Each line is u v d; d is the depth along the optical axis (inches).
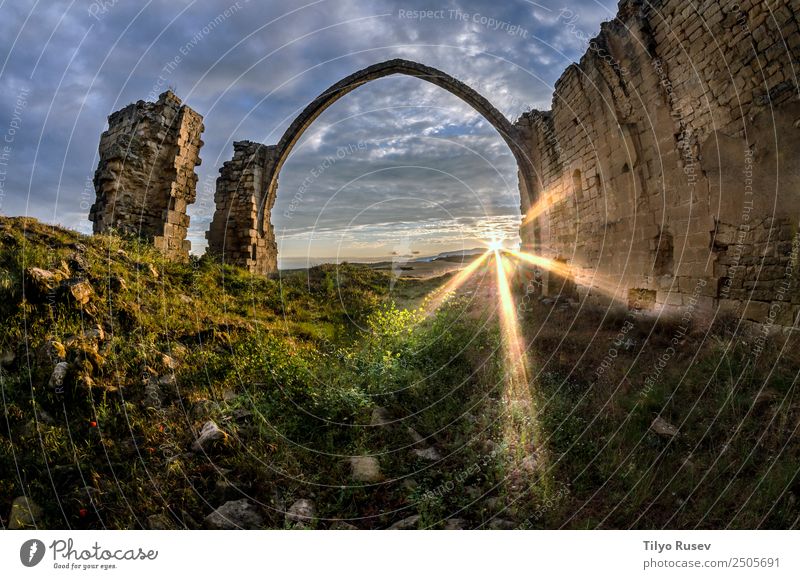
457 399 239.8
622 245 432.5
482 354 314.0
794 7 250.8
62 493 146.5
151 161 529.3
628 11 396.5
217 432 177.6
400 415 220.8
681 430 190.5
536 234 682.8
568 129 537.3
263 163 764.0
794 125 260.5
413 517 150.4
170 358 237.3
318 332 381.7
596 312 450.0
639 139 407.2
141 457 165.2
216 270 495.5
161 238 516.4
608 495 158.4
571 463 177.9
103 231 483.5
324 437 194.2
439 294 635.5
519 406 225.6
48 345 206.1
